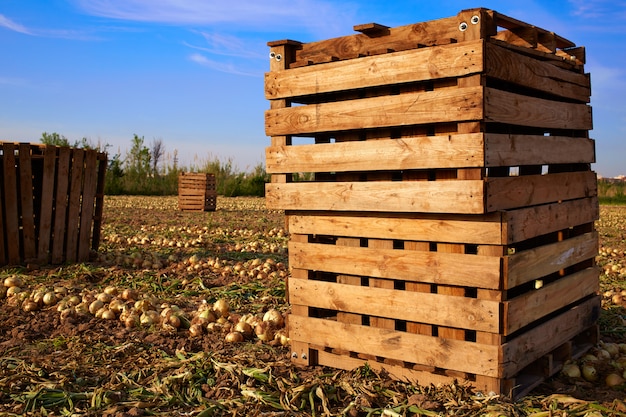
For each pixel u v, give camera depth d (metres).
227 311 6.91
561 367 4.87
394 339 4.45
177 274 9.91
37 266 9.72
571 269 5.35
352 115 4.50
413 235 4.33
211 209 25.72
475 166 3.93
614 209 29.05
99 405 4.17
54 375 4.78
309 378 4.63
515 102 4.25
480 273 4.05
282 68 4.88
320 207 4.70
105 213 23.27
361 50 4.52
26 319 6.88
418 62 4.18
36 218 10.30
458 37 4.05
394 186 4.31
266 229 17.52
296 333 4.98
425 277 4.29
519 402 4.11
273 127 4.92
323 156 4.67
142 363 5.14
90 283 8.98
